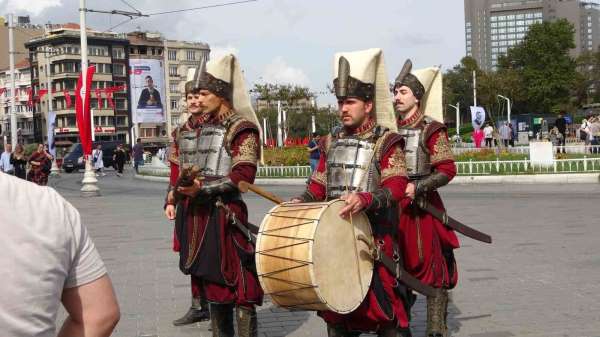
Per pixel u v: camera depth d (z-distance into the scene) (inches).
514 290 320.5
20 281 87.3
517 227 517.7
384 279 189.8
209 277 226.4
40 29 4790.8
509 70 3041.3
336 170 198.5
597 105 2947.8
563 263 376.8
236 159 228.8
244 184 193.0
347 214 180.1
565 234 476.7
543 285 328.2
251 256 227.1
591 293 309.4
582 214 583.5
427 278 238.4
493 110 2903.5
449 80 3592.5
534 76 3289.9
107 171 2064.5
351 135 201.0
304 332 264.4
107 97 4335.6
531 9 5984.3
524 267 370.3
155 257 424.2
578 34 6722.4
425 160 246.2
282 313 295.0
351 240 180.1
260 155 236.1
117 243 484.7
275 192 950.4
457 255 411.8
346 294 178.1
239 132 230.4
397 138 195.9
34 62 4505.4
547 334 251.6
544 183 955.3
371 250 184.5
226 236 227.5
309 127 2819.9
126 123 4623.5
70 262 94.1
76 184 1333.7
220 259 225.6
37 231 89.2
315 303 175.2
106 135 4473.4
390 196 187.2
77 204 810.2
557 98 3297.2
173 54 5039.4
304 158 1317.7
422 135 247.1
